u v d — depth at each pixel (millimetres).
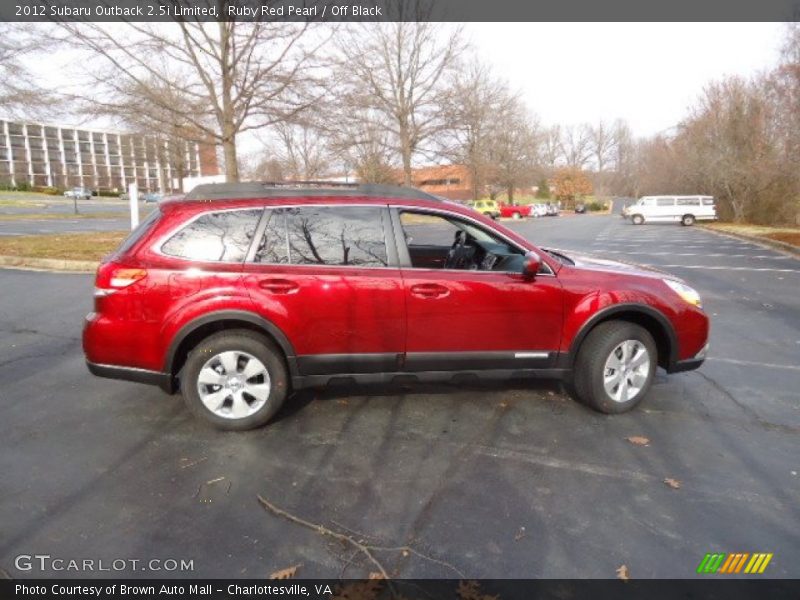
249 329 3607
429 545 2506
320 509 2783
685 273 11711
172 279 3439
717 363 5230
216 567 2355
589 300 3830
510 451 3410
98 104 11648
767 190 27938
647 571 2340
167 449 3406
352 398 4223
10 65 13625
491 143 40281
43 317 6824
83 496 2871
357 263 3645
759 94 27078
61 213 32500
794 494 2941
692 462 3281
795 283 10258
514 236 3930
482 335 3752
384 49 22719
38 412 3959
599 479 3082
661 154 49031
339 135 16016
